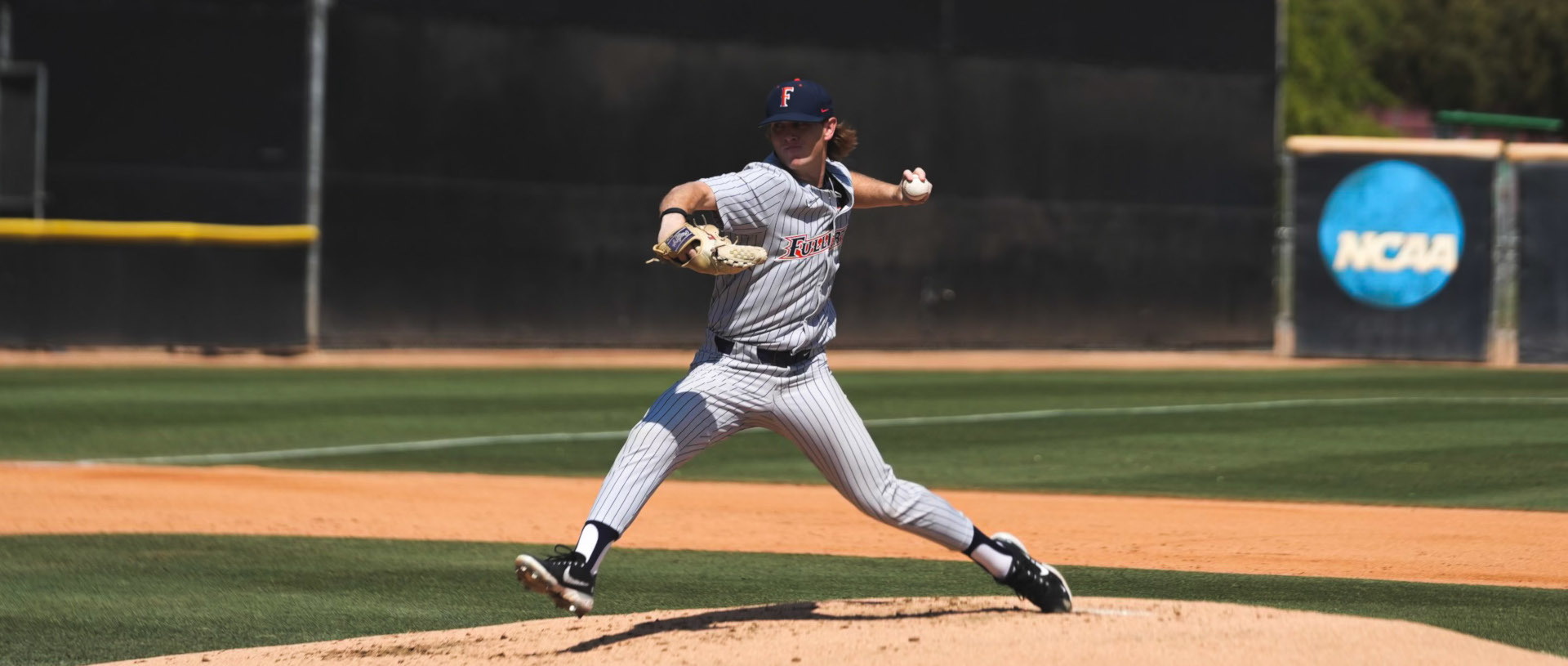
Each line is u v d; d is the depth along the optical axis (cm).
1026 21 7088
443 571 2277
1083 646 1507
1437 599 2044
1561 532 2636
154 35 6106
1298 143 6550
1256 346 7412
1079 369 6356
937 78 6988
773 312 1528
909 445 3862
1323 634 1556
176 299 5984
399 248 6328
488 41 6400
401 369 5775
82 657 1741
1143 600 1777
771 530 2681
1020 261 7144
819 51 6844
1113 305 7256
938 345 7050
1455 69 17125
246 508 2873
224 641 1816
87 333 5922
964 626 1611
